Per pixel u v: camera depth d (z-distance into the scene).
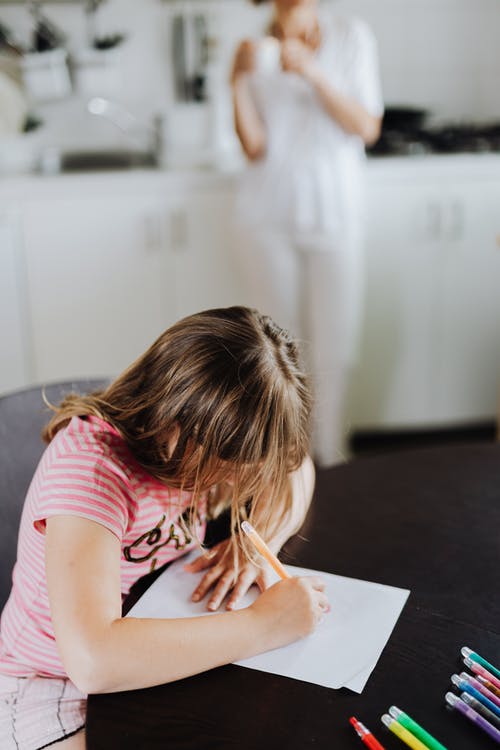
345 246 2.36
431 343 2.80
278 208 2.34
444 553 0.98
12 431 1.11
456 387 2.87
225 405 0.83
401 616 0.86
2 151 2.66
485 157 2.62
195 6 2.85
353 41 2.24
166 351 0.89
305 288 2.47
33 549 0.92
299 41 2.26
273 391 0.85
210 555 0.99
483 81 3.07
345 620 0.86
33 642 0.95
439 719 0.71
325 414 2.54
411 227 2.64
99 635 0.76
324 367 2.49
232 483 0.95
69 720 0.87
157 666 0.76
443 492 1.13
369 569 0.95
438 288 2.73
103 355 2.71
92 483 0.85
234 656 0.80
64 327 2.66
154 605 0.91
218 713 0.73
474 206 2.64
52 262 2.58
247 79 2.28
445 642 0.82
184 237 2.61
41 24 2.69
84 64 2.72
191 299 2.69
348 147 2.30
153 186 2.54
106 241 2.58
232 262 2.65
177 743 0.70
